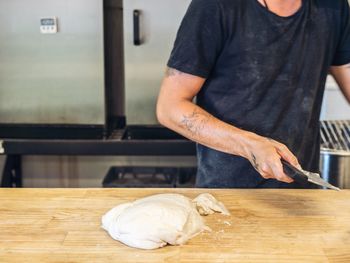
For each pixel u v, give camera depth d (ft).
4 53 6.72
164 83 3.59
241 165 3.80
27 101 6.86
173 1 6.47
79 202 3.48
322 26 3.70
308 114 3.78
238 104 3.67
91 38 6.61
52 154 6.50
